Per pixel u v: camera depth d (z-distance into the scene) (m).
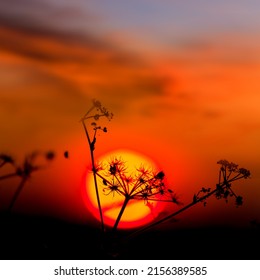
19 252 2.45
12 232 2.42
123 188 3.05
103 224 2.93
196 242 3.03
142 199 3.04
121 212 2.99
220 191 3.11
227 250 2.98
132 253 2.83
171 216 3.05
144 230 2.96
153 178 3.09
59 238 2.64
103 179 3.08
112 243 2.86
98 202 3.01
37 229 2.57
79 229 2.80
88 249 2.70
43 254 2.53
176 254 2.91
